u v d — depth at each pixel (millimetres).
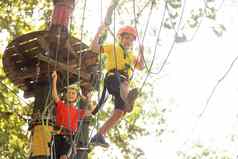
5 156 15023
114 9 8344
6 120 16234
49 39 10367
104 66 9930
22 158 15789
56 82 10523
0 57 17375
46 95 10570
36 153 9977
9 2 17328
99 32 8984
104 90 9117
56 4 10688
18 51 10891
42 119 9844
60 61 10477
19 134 16188
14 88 16328
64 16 10562
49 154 9875
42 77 10742
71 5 10680
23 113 16141
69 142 9633
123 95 8969
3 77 16188
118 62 9102
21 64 11055
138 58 8938
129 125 19422
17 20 17641
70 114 9648
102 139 8930
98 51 9109
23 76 11070
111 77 8992
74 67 10547
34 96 11000
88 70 10578
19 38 10719
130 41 9250
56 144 9648
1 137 14102
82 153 9969
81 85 10695
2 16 17453
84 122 10273
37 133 10094
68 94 9711
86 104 10359
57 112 9680
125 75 9086
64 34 10359
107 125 9023
